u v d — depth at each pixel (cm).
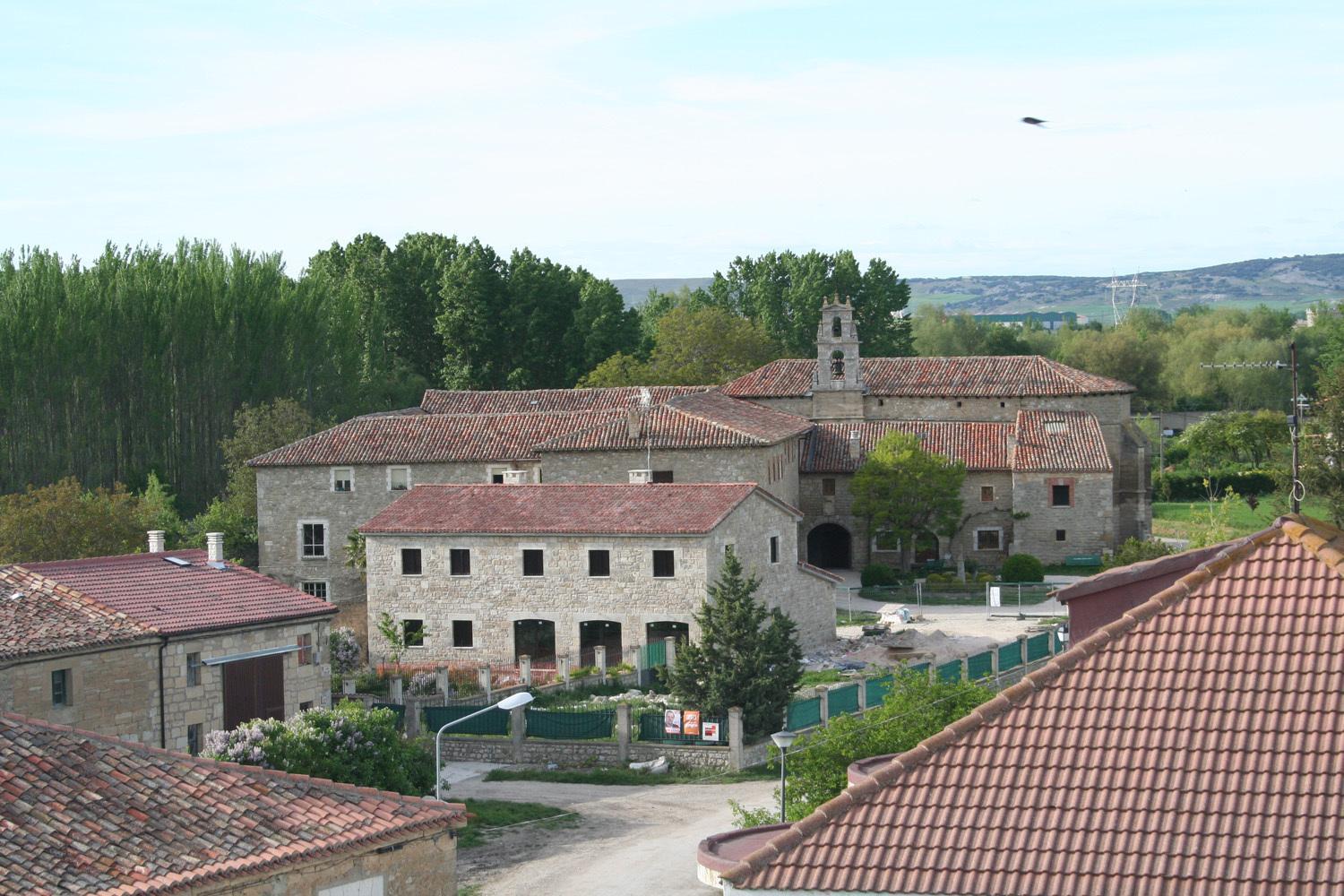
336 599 9019
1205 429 15162
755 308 17725
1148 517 10575
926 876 1866
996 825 1903
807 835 1942
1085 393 10831
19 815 2897
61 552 7862
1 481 10681
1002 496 10025
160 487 10406
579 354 15400
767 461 8538
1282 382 18500
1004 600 8975
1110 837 1867
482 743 5850
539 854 4622
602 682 6669
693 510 7062
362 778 4659
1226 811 1866
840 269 17588
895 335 17575
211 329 11812
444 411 11181
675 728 5738
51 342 10825
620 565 7006
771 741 5744
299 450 9106
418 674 6694
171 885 2778
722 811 5059
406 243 16262
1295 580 2089
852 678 6619
